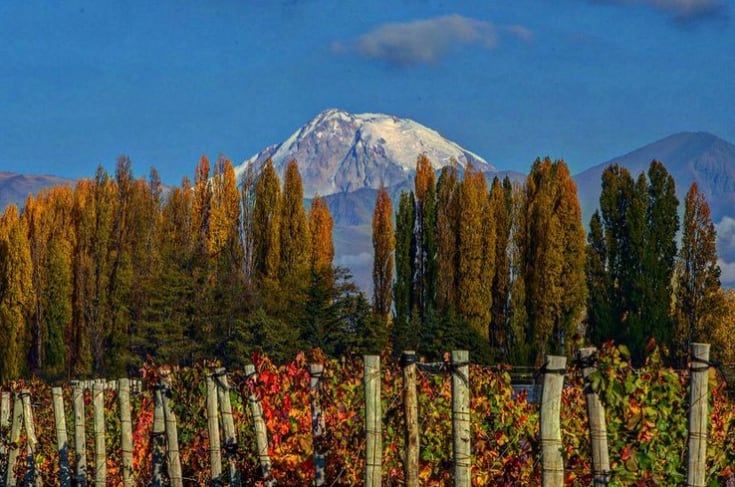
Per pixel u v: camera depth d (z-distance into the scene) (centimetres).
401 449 1415
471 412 1540
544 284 7694
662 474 1075
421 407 1493
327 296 6669
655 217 7575
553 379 955
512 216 7888
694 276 7475
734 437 1324
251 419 1614
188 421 1794
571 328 7688
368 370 1216
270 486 1488
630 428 1004
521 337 7738
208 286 6850
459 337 6950
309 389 1426
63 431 1953
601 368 937
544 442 952
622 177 7606
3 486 2206
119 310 7688
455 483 1124
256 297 6925
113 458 2077
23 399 2108
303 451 1493
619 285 7631
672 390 1052
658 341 7412
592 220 7706
